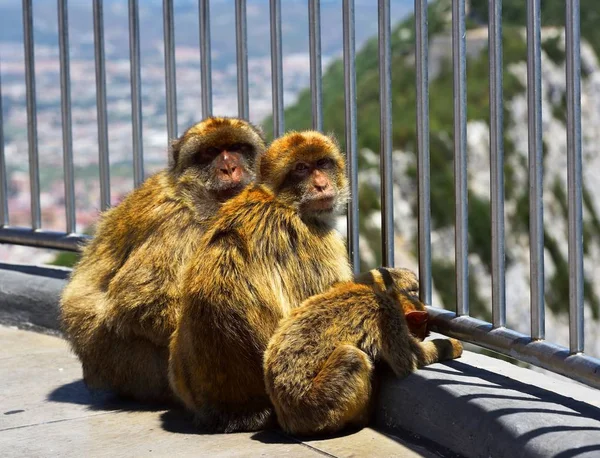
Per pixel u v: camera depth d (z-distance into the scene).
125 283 1.91
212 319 1.73
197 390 1.79
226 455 1.65
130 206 2.02
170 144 2.05
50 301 2.58
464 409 1.58
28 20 2.78
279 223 1.76
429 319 1.88
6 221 2.90
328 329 1.69
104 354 1.99
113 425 1.87
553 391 1.67
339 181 1.84
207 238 1.78
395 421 1.73
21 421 1.92
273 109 2.22
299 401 1.68
